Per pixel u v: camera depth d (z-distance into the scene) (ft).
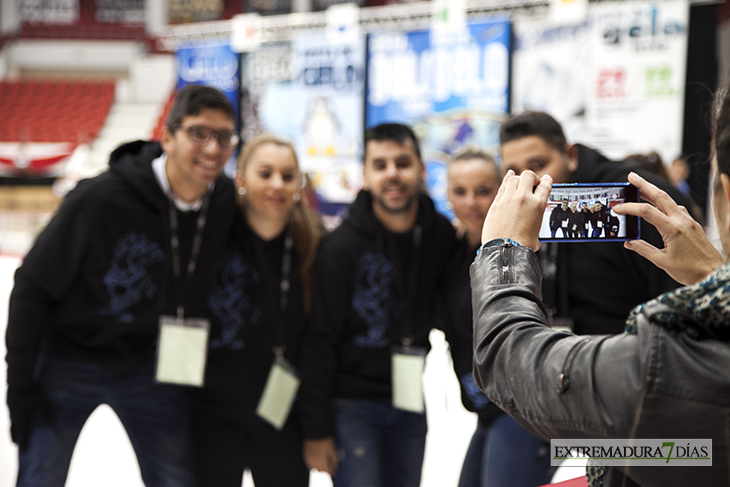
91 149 40.68
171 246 5.14
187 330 5.09
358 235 5.42
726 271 1.51
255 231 5.41
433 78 24.12
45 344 5.01
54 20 47.80
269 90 26.81
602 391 1.54
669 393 1.46
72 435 5.03
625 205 2.64
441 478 7.41
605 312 4.54
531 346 1.69
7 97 43.60
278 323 5.41
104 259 4.91
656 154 7.24
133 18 47.78
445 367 12.43
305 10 42.96
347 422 5.32
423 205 5.58
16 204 36.17
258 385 5.31
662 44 19.99
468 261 5.42
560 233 2.82
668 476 1.53
